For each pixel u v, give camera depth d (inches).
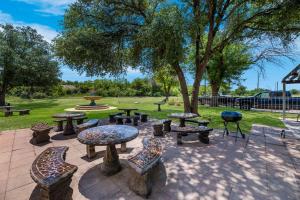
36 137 175.6
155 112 406.6
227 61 593.3
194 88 325.7
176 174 109.0
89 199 86.3
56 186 74.9
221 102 564.1
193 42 310.5
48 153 102.6
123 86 1411.2
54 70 733.3
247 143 169.6
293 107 439.8
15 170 118.0
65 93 1279.5
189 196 86.8
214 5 284.4
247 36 323.9
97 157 139.1
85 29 283.6
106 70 330.3
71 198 86.8
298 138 185.9
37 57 684.1
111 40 306.2
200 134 174.2
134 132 121.0
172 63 299.6
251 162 125.8
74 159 135.7
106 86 1347.2
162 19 246.4
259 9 292.8
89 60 301.0
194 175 107.7
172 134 205.6
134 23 312.7
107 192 92.0
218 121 285.4
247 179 102.6
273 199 84.0
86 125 183.9
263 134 203.3
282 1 241.8
